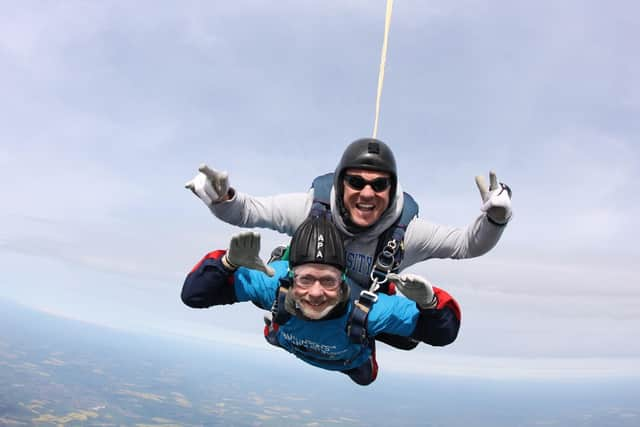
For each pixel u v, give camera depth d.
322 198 4.18
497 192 3.56
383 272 3.91
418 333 3.62
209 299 3.57
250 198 4.15
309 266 3.27
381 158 3.80
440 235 4.22
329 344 3.80
